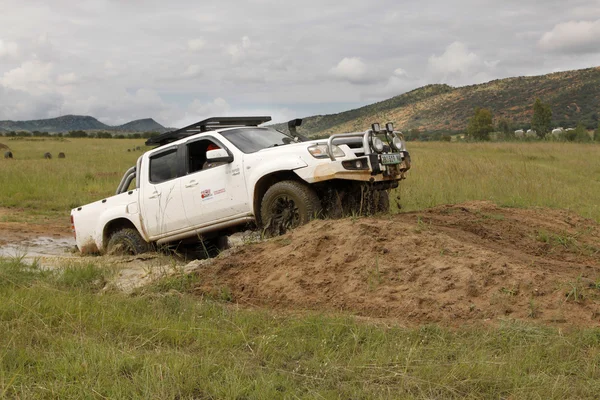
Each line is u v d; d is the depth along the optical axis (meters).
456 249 5.66
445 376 3.69
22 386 3.46
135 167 8.95
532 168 18.45
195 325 4.74
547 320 4.67
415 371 3.78
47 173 19.89
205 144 7.96
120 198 8.66
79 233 9.11
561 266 5.83
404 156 7.35
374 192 7.55
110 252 8.62
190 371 3.70
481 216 8.09
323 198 7.17
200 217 7.74
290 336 4.53
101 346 4.10
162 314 5.08
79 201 15.43
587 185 15.61
